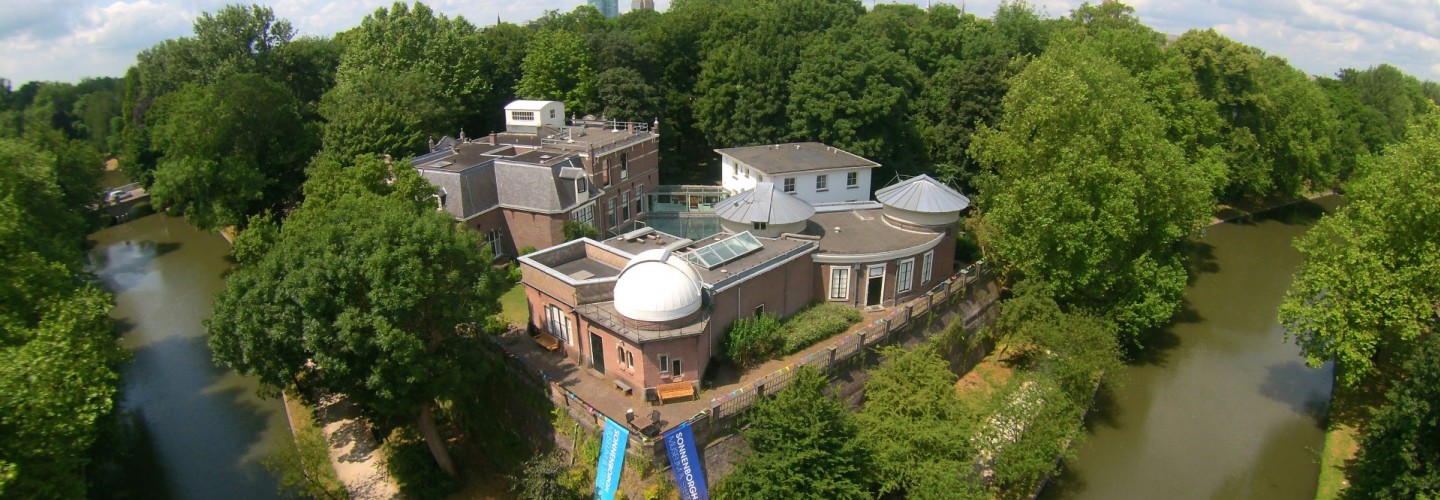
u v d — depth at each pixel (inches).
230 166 2787.9
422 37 3417.8
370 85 2955.2
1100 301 2123.5
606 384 1641.2
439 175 2320.4
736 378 1663.4
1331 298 1696.6
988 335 2143.2
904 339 1850.4
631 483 1382.9
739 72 3036.4
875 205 2305.6
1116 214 1962.4
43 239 1706.4
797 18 3951.8
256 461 1728.6
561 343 1777.8
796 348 1781.5
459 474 1654.8
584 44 3398.1
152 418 1899.6
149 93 3789.4
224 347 1405.0
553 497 1401.3
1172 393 2027.6
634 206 2842.0
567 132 2861.7
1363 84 4640.8
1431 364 1299.2
